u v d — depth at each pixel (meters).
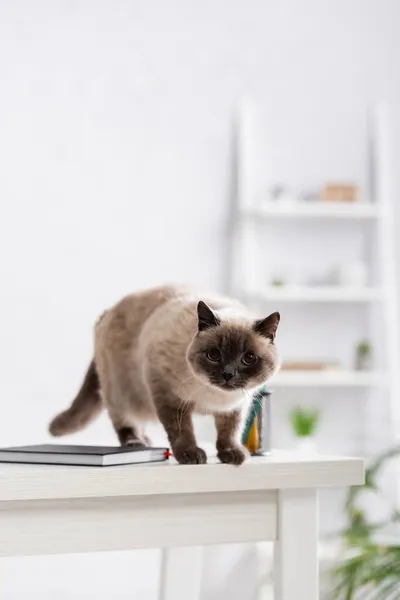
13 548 1.22
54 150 3.14
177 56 3.27
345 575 2.46
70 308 3.11
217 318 1.36
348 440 3.21
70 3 3.19
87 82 3.19
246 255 3.16
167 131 3.24
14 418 3.04
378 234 3.30
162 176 3.22
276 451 1.61
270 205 3.10
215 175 3.25
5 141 3.11
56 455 1.30
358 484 1.40
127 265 3.17
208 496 1.34
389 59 3.44
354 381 3.05
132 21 3.24
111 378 1.53
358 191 3.23
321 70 3.38
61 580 2.95
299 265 3.27
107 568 2.99
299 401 3.20
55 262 3.11
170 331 1.40
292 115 3.33
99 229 3.16
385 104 3.42
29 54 3.15
